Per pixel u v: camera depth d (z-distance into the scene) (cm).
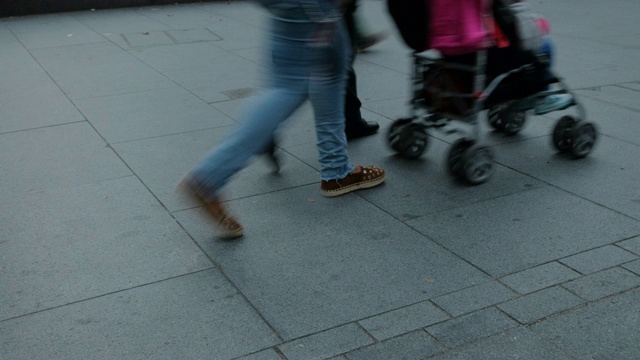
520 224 423
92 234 416
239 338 320
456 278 367
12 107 664
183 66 814
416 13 459
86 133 591
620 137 562
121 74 781
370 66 809
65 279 369
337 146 451
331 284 363
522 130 579
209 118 628
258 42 936
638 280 362
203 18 1116
